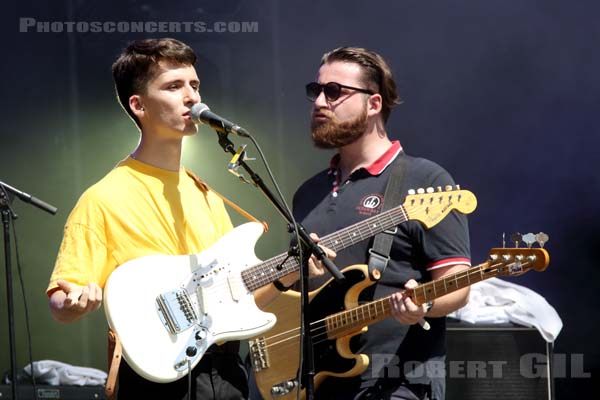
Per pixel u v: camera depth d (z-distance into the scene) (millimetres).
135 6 21734
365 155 11391
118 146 22906
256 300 10016
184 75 9477
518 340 13648
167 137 9461
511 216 22219
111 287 8797
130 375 9102
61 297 8656
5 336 22812
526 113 22250
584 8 21875
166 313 8945
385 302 10312
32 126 22750
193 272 9219
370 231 10383
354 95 11250
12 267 22844
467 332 13672
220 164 23062
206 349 9070
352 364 10555
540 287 21578
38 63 22391
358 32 22672
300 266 9227
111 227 9086
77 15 21781
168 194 9430
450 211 10523
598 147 21969
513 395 13570
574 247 21812
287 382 10922
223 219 10023
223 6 22031
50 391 14805
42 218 22938
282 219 23156
